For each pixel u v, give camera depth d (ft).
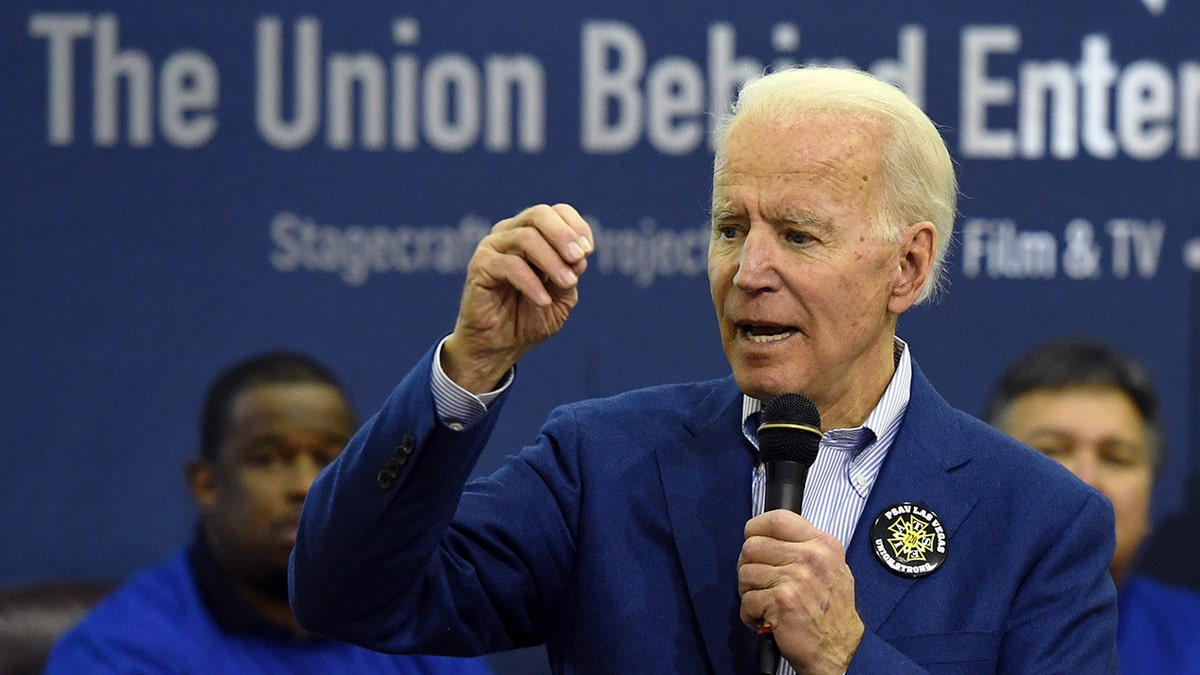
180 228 44.29
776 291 20.83
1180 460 43.83
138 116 44.50
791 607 19.17
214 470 43.68
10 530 43.37
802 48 44.75
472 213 44.60
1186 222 44.29
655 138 44.68
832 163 20.88
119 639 42.34
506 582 21.86
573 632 21.81
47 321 43.91
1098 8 44.65
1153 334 44.09
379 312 44.32
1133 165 44.39
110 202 44.27
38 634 42.39
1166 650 43.11
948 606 20.67
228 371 43.98
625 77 44.80
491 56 44.80
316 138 44.57
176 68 44.60
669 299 44.29
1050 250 44.24
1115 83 44.55
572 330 44.01
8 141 44.27
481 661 42.91
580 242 18.99
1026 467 22.03
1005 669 20.67
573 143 44.70
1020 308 44.14
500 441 43.52
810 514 21.86
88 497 43.57
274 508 43.42
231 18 44.70
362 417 44.09
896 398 22.48
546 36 44.80
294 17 44.80
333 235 44.42
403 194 44.55
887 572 20.83
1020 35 44.65
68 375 43.83
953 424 22.61
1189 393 43.93
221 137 44.50
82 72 44.55
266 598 43.04
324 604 20.54
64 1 44.60
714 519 21.72
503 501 22.20
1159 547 43.55
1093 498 21.81
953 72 44.68
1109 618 21.25
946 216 22.31
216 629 42.68
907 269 21.99
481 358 19.83
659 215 44.52
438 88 44.73
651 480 22.25
